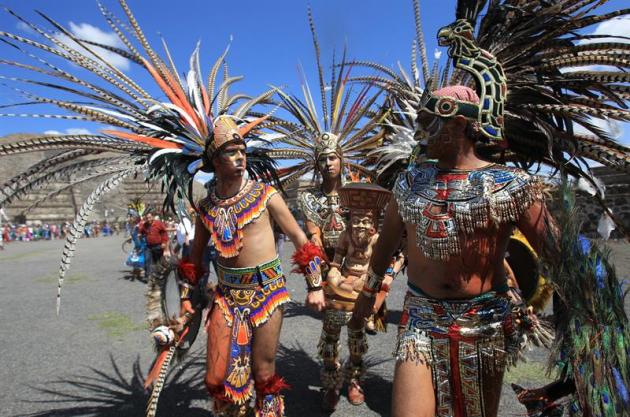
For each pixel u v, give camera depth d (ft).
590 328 4.47
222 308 7.50
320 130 12.84
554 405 5.08
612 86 6.28
